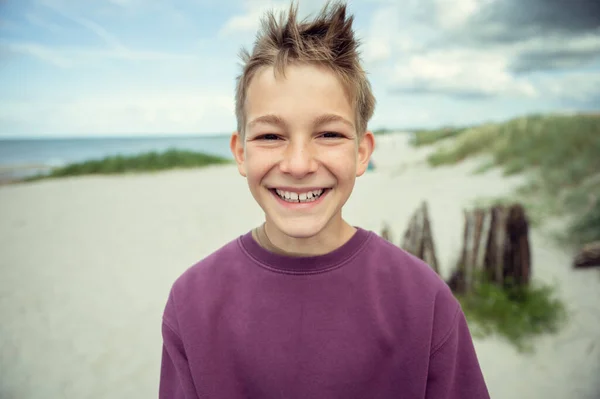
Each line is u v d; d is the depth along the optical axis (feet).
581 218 22.13
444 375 3.66
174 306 4.00
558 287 15.96
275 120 3.34
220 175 59.00
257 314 3.72
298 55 3.33
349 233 4.07
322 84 3.34
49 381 13.37
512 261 14.73
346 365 3.55
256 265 3.87
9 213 37.73
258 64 3.51
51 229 31.68
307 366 3.56
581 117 41.75
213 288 3.94
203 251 25.25
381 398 3.59
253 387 3.66
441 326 3.70
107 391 12.75
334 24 3.47
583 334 13.24
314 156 3.38
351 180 3.60
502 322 13.75
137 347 15.07
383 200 33.22
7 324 17.17
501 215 14.66
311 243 3.83
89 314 17.75
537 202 26.84
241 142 4.00
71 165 68.39
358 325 3.62
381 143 66.54
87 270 22.86
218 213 34.63
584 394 11.05
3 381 13.51
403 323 3.65
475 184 35.04
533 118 46.80
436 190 34.78
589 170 29.45
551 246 20.13
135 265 23.34
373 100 4.18
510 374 11.91
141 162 68.64
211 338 3.78
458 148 47.06
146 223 32.32
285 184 3.48
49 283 21.33
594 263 17.24
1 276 22.44
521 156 38.47
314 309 3.65
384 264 3.87
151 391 12.63
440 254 19.52
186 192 45.44
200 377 3.70
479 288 14.70
